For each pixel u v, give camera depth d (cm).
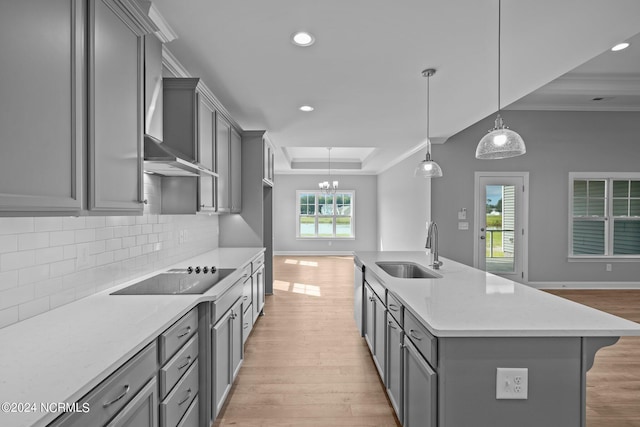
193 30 212
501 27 208
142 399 124
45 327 134
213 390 193
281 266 802
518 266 548
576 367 138
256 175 442
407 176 684
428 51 241
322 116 402
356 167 958
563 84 448
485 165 546
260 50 240
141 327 135
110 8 142
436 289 203
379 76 285
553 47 233
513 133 210
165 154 180
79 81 122
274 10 192
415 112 389
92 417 96
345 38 223
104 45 137
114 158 145
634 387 255
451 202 544
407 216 684
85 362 104
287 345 334
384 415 221
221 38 222
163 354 141
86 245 182
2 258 133
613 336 135
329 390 252
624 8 187
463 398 137
